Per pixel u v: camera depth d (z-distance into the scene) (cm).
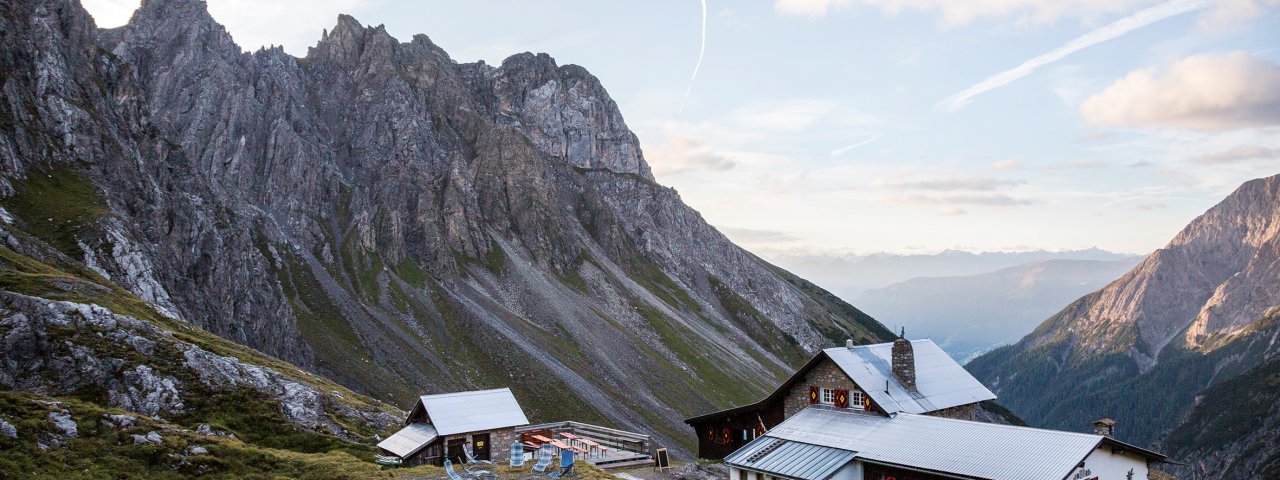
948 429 5772
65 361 6800
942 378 7231
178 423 6712
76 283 8594
